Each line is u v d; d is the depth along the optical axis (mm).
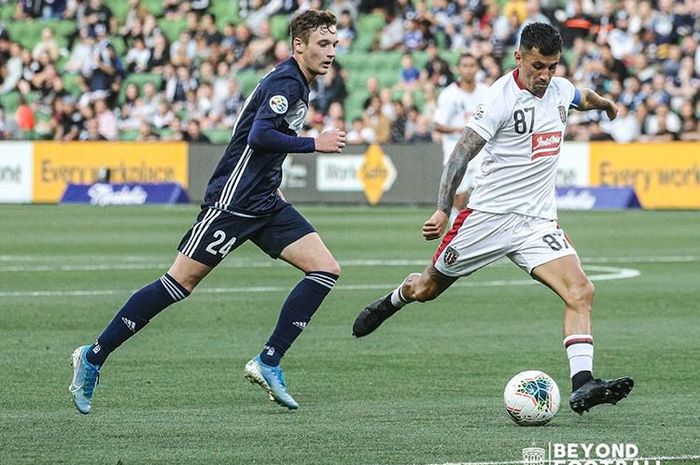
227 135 115312
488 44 113500
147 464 21500
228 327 39500
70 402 27531
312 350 34969
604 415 25984
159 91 120250
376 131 107062
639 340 36781
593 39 111438
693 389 29094
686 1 109188
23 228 80750
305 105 26547
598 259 62188
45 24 128000
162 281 26844
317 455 22188
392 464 21500
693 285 51031
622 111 103312
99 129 117062
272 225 27297
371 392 28781
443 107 65938
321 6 122125
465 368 32031
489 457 22000
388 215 91375
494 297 47281
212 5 125250
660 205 96625
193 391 28891
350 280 52500
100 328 39156
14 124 121562
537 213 27047
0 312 42781
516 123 26672
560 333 38188
